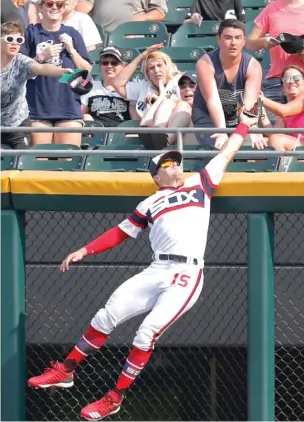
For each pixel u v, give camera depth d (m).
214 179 24.42
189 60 35.41
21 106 28.34
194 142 28.33
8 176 25.67
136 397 28.14
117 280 27.50
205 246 25.17
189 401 27.92
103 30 38.12
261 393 25.16
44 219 27.48
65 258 26.75
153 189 25.25
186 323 27.48
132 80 32.31
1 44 28.05
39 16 37.22
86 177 25.55
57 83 29.83
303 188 24.70
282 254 26.98
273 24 32.91
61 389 28.22
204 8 37.56
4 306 25.91
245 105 27.11
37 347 27.84
